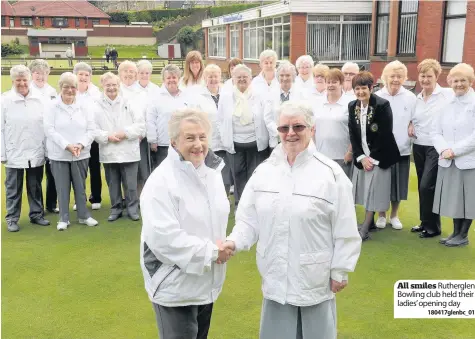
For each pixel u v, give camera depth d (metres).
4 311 3.58
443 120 4.59
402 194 5.18
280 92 5.44
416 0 13.02
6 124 5.14
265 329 2.47
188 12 52.53
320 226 2.32
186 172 2.30
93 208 6.08
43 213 5.62
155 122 5.71
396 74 4.93
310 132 2.37
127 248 4.80
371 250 4.67
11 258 4.54
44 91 5.94
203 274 2.33
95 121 5.41
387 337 3.22
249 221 2.48
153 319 3.47
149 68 6.39
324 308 2.41
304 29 18.03
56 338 3.22
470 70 4.40
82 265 4.39
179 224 2.27
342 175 2.36
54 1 54.69
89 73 5.90
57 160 5.19
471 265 4.30
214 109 5.64
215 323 3.39
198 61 5.68
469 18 10.47
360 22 18.28
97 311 3.58
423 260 4.42
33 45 49.41
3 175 7.57
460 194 4.53
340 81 4.97
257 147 5.61
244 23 24.62
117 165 5.56
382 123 4.60
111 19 56.28
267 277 2.42
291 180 2.35
